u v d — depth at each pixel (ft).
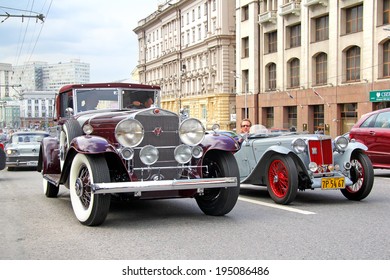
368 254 15.66
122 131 19.79
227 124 191.42
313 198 28.35
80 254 16.07
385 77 108.27
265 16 150.10
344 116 122.42
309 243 17.16
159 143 20.93
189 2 220.02
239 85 167.84
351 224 20.42
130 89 27.25
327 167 26.18
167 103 250.98
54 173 28.43
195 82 218.79
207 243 17.34
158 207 25.48
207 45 201.67
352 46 118.01
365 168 26.45
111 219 22.06
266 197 29.40
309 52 132.16
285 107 144.97
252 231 19.21
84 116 24.29
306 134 28.91
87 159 19.57
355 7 117.50
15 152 53.98
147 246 17.02
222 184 20.80
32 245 17.37
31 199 29.45
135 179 20.25
